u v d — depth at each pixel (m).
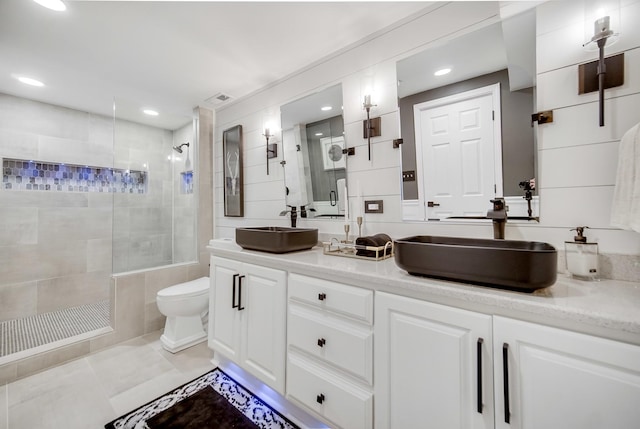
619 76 1.04
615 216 0.95
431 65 1.51
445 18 1.45
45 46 1.78
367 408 1.10
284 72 2.17
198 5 1.43
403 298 1.02
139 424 1.40
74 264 2.95
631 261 1.01
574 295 0.85
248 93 2.53
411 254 1.04
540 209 1.21
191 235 2.91
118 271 2.49
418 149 1.56
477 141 1.38
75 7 1.42
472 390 0.87
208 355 2.09
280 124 2.26
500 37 1.31
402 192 1.61
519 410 0.79
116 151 2.60
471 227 1.39
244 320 1.65
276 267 1.48
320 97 1.98
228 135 2.75
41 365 1.86
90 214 3.06
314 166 2.03
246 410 1.52
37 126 2.71
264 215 2.42
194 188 2.89
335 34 1.71
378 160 1.70
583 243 1.04
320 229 2.00
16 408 1.50
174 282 2.62
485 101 1.35
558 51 1.16
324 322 1.26
